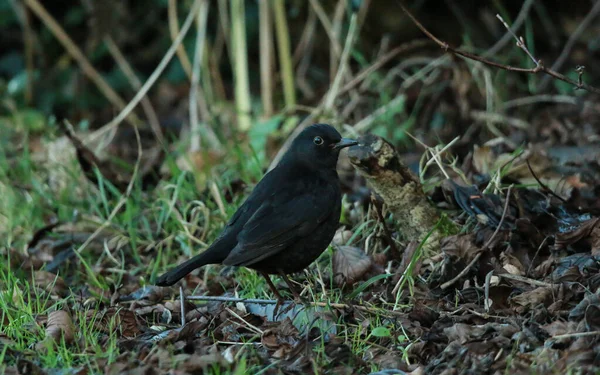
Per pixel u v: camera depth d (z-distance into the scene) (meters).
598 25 16.83
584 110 14.23
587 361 6.97
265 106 14.77
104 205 11.67
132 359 7.43
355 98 13.81
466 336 7.73
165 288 9.73
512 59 16.00
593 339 7.25
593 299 7.72
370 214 10.49
